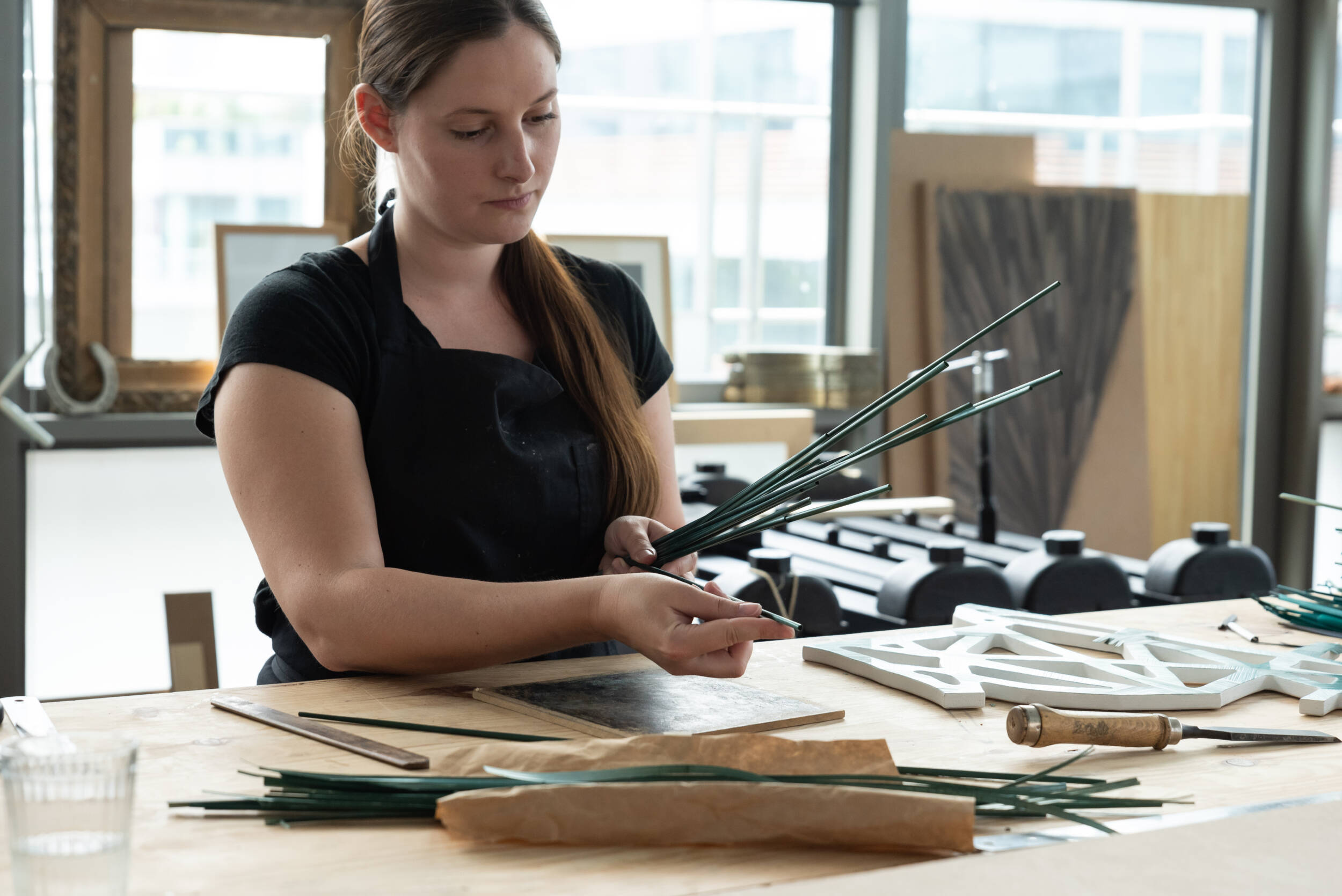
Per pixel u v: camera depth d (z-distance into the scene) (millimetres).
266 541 1328
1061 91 4543
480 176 1389
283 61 3590
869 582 2459
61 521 3506
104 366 3463
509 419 1534
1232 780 1003
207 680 2676
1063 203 4480
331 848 837
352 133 1776
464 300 1564
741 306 4285
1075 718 1038
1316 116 4727
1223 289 4820
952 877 767
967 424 4359
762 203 4266
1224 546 2496
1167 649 1380
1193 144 4750
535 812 839
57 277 3436
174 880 782
